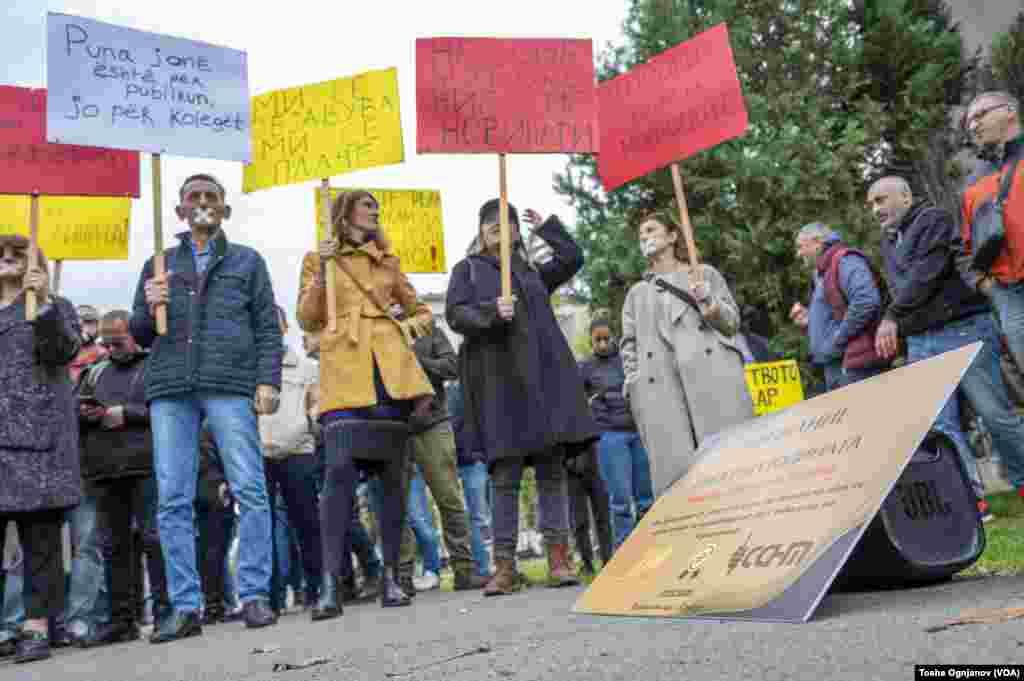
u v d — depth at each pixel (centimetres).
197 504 596
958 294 469
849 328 523
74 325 467
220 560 603
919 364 213
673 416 449
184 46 481
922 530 228
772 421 252
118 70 462
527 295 462
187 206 453
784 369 716
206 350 427
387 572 444
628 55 1286
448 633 276
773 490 224
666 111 511
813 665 144
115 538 493
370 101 521
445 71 485
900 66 1250
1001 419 450
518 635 240
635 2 1291
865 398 221
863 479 197
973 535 236
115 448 486
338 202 459
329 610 412
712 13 1268
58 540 440
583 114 491
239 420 432
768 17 1287
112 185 512
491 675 180
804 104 1215
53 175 499
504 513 443
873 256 1120
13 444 427
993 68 1173
